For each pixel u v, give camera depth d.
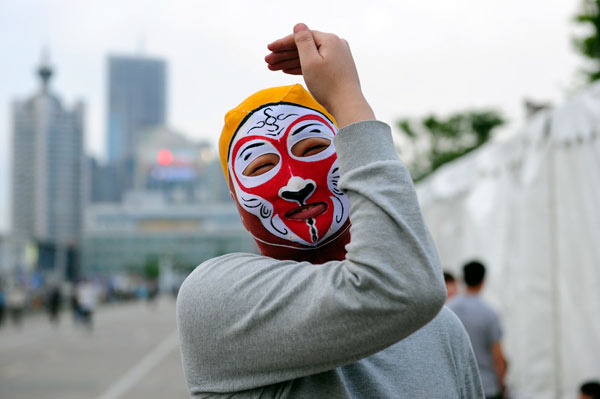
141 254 122.44
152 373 10.59
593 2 10.89
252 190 1.27
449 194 8.26
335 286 1.04
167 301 67.94
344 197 1.28
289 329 1.06
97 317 32.50
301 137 1.26
